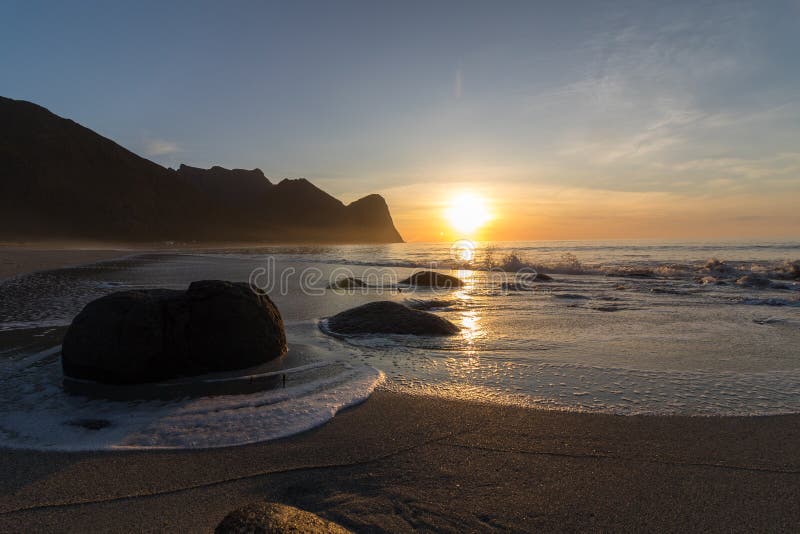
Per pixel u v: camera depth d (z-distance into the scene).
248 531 1.88
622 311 8.87
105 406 3.85
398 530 2.25
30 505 2.41
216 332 4.81
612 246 47.03
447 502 2.48
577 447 3.11
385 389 4.30
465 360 5.29
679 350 5.73
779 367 4.96
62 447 3.09
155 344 4.45
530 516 2.36
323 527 2.00
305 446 3.13
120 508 2.40
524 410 3.78
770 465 2.86
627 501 2.48
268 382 4.46
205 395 4.11
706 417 3.62
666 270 17.98
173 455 3.00
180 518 2.31
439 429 3.41
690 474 2.76
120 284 13.44
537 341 6.25
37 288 12.32
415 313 6.99
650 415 3.66
